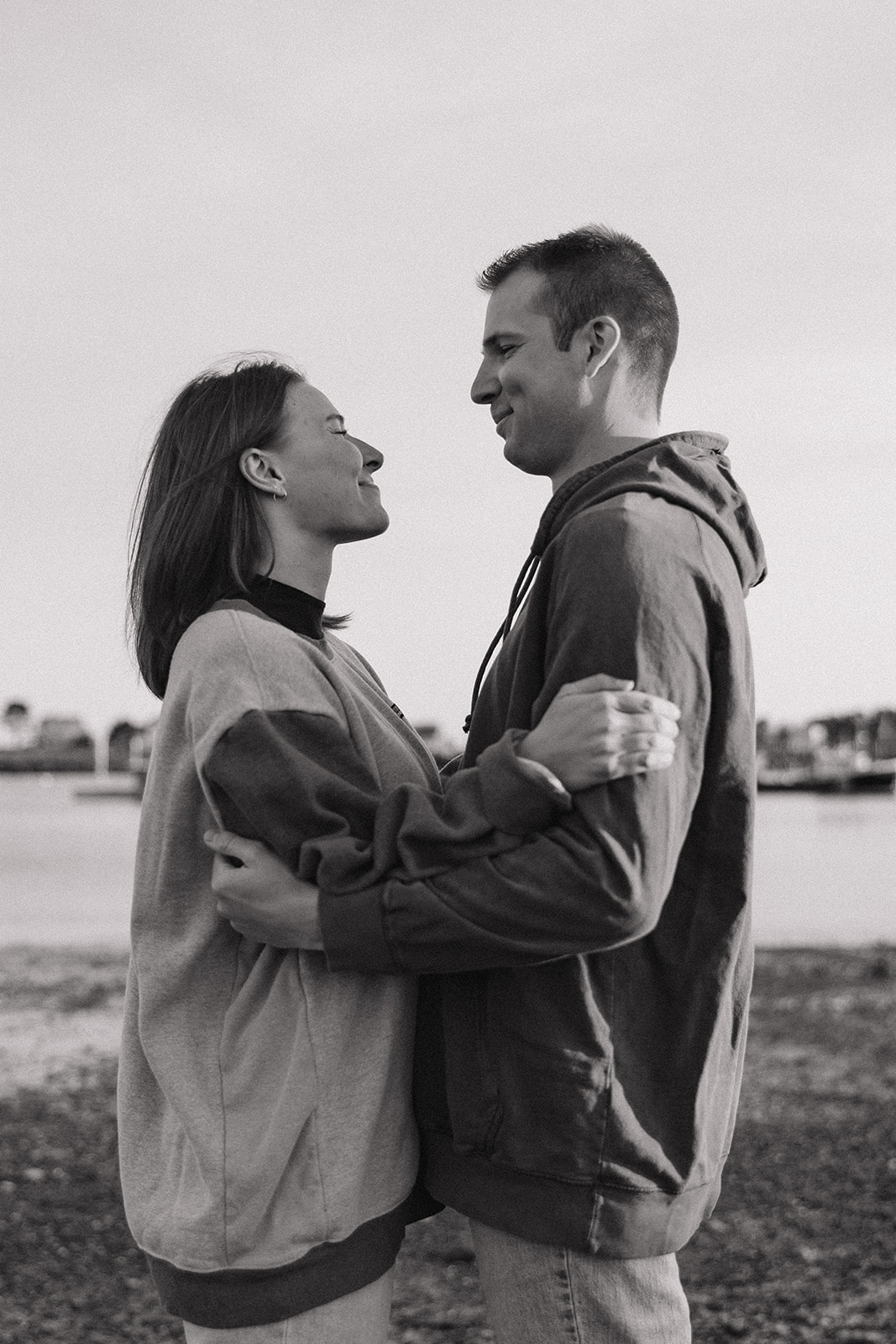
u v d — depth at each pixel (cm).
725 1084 205
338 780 194
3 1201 557
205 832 206
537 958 179
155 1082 210
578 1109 185
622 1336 190
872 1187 557
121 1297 459
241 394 223
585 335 215
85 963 1300
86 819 5212
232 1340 192
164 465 227
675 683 182
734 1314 427
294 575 223
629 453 204
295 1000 197
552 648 189
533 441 220
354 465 225
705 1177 198
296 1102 193
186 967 204
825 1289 446
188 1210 195
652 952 193
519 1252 193
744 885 194
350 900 186
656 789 177
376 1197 196
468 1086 193
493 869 179
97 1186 580
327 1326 193
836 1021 952
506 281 223
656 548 185
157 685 225
